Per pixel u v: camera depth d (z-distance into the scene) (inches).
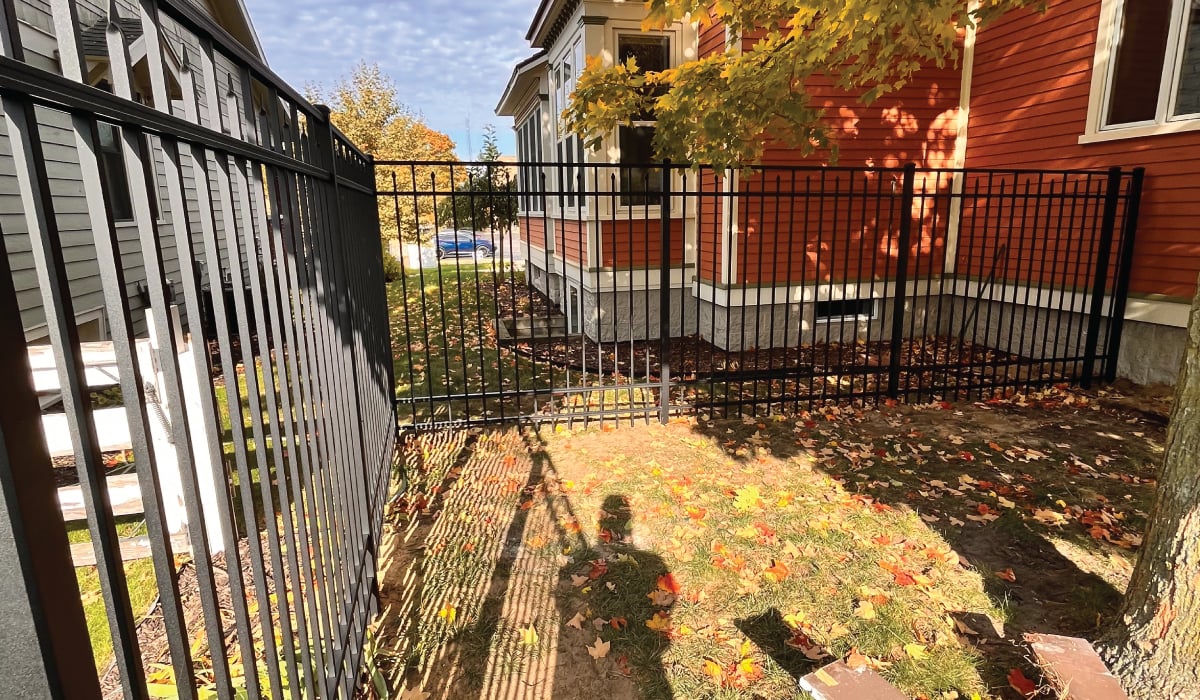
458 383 261.3
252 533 50.2
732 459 174.6
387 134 685.9
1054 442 182.7
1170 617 78.7
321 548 71.3
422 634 103.3
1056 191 262.8
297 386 65.5
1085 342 254.5
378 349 160.9
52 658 26.4
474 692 91.1
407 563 124.4
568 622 106.2
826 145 184.5
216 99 48.9
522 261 672.4
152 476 33.7
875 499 148.6
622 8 300.2
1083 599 109.6
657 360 289.0
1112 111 240.4
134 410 32.9
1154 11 222.8
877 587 114.5
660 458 175.5
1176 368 222.2
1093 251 249.8
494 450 183.0
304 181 73.8
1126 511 140.5
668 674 94.4
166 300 36.5
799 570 120.1
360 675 91.9
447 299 503.2
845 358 286.0
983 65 295.1
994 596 111.6
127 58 34.3
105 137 233.9
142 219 35.3
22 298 179.3
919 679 92.6
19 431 25.2
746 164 206.1
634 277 323.9
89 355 107.7
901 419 205.8
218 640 40.9
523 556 126.2
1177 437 79.0
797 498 149.6
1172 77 216.1
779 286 300.4
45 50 201.2
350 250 109.6
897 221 311.1
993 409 214.1
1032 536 130.8
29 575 25.4
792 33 163.5
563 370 277.4
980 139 299.9
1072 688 73.9
